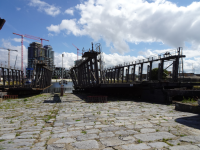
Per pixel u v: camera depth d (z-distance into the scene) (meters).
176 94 15.68
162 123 7.68
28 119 9.32
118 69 33.88
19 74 35.31
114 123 7.93
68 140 5.61
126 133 6.27
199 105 9.98
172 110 11.62
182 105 11.18
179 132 6.22
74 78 49.12
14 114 10.94
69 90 53.88
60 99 22.36
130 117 9.29
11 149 4.85
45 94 35.03
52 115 10.41
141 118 8.95
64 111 11.86
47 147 4.99
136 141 5.38
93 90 35.38
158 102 17.42
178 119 8.45
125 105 15.05
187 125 7.21
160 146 4.89
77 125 7.70
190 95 15.16
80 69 40.19
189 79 29.59
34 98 24.83
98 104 16.05
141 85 21.23
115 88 27.98
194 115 9.41
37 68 35.22
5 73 29.56
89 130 6.80
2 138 5.92
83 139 5.68
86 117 9.53
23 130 7.00
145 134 6.08
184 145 4.93
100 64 24.52
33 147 5.01
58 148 4.89
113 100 20.34
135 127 7.09
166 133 6.14
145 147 4.84
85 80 33.81
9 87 29.20
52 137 5.97
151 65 25.80
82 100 20.67
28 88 29.05
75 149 4.80
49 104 16.64
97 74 24.19
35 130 6.98
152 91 19.02
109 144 5.15
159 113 10.38
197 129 6.58
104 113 10.79
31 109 13.17
